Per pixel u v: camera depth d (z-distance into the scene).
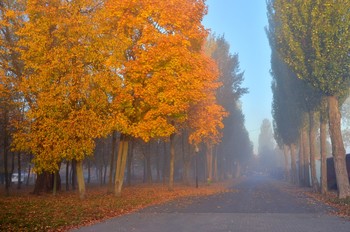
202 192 33.25
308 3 23.77
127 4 22.30
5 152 29.69
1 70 23.50
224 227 12.21
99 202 21.86
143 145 52.94
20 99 24.97
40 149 21.38
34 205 19.66
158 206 20.52
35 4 20.98
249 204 21.00
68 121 20.59
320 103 30.28
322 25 22.52
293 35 24.80
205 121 34.41
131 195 28.16
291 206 19.66
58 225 13.30
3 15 24.42
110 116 21.86
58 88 20.20
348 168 33.59
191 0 25.22
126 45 21.91
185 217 15.10
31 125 21.72
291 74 34.94
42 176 31.62
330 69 22.77
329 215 15.45
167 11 22.86
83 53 20.64
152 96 21.88
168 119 26.31
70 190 39.50
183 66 22.75
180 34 23.55
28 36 21.05
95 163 58.72
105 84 20.91
